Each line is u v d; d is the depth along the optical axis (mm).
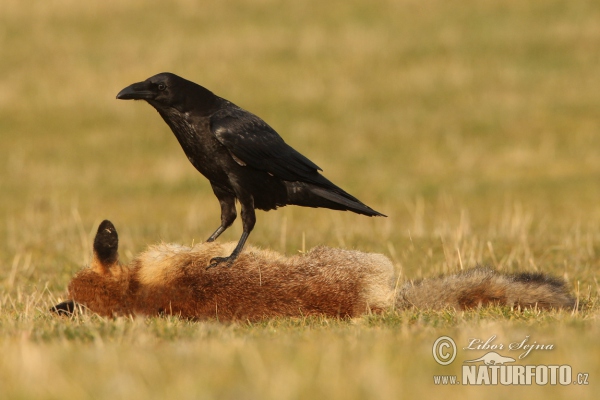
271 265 12820
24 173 45375
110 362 8438
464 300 12984
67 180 44250
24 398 7363
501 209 35344
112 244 12555
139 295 12523
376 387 7348
